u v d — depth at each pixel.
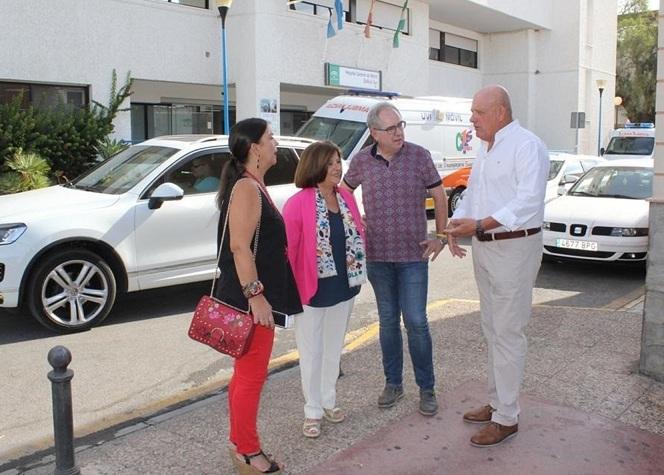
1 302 6.16
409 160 4.21
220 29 16.12
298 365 5.43
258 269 3.41
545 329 5.97
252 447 3.54
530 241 3.71
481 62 28.30
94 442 4.20
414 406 4.42
